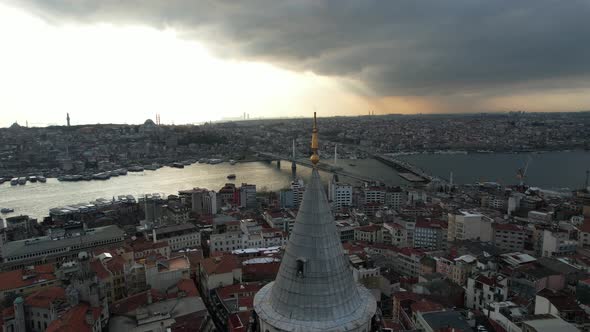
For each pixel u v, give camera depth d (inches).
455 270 7126.0
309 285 1749.5
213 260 7731.3
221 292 6825.8
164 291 7017.7
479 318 5049.2
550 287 6107.3
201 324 5580.7
